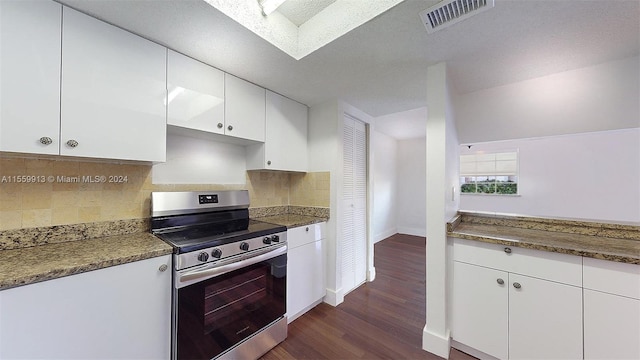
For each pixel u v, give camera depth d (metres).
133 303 1.11
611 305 1.18
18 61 0.98
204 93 1.60
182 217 1.66
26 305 0.87
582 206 4.04
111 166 1.46
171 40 1.36
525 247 1.39
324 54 1.53
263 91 2.01
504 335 1.47
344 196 2.49
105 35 1.20
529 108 1.96
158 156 1.37
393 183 5.33
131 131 1.28
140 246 1.23
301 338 1.78
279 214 2.47
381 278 2.94
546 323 1.34
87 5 1.09
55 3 1.06
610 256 1.16
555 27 1.26
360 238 2.76
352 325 1.94
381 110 2.70
